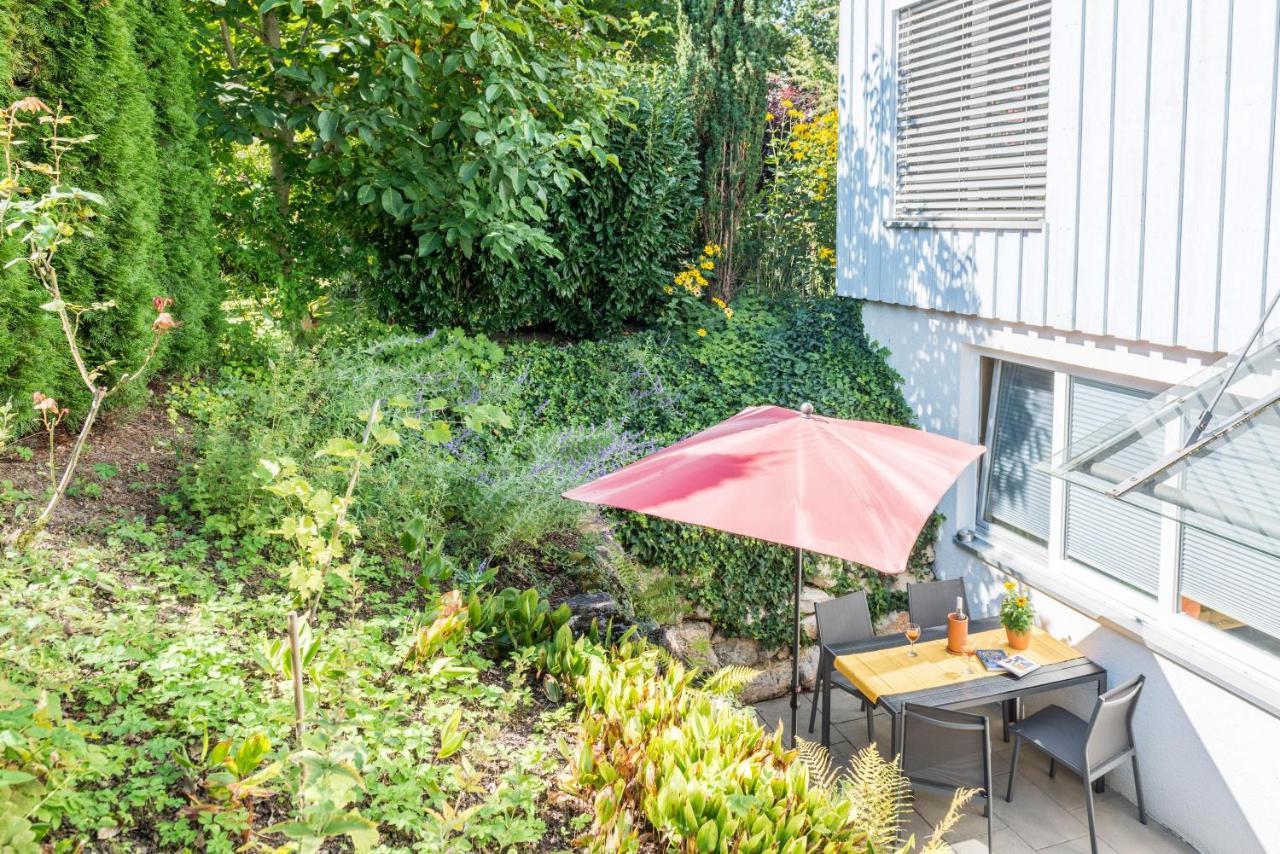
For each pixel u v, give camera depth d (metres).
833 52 17.20
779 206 10.48
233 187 7.20
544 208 7.87
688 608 5.84
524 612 4.19
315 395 5.86
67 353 4.71
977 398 7.63
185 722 2.88
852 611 6.64
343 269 7.39
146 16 5.62
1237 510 3.56
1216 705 5.48
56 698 2.37
